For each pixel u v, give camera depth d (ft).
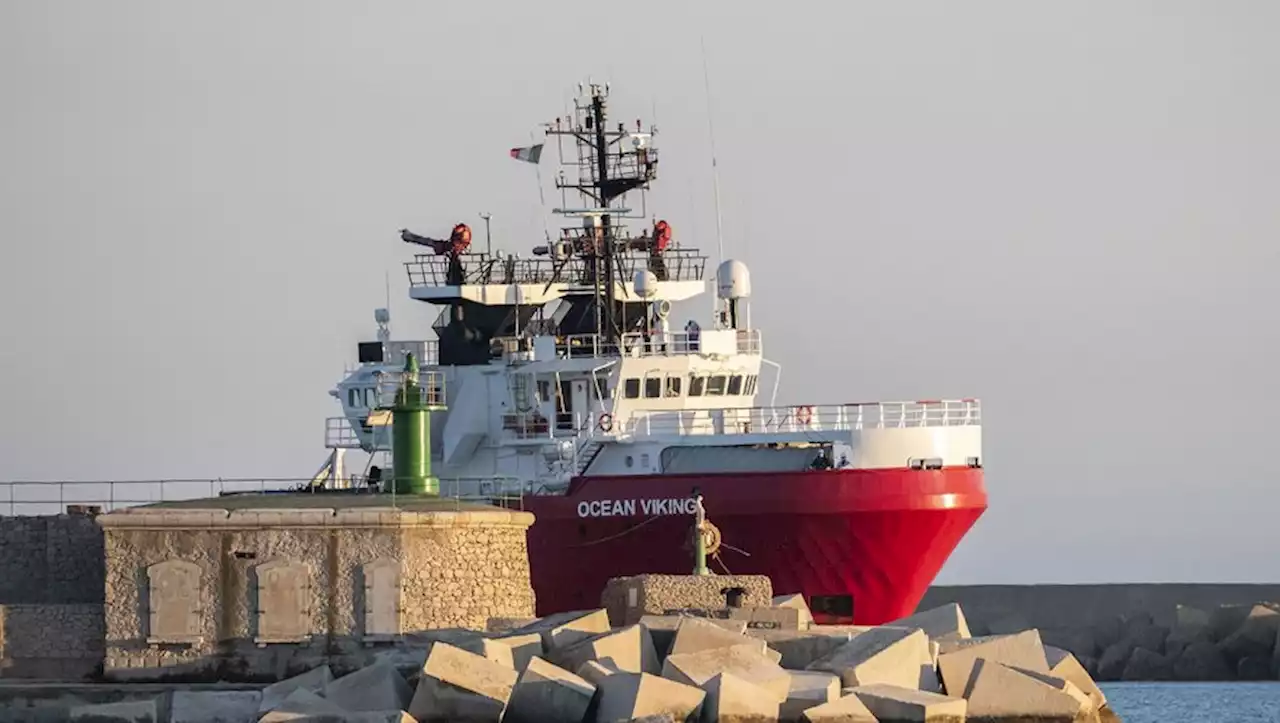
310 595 586.04
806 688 544.21
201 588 586.86
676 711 531.09
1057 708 566.77
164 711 562.66
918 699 542.57
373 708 535.60
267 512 588.09
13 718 564.71
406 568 587.27
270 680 583.99
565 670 543.39
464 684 530.27
